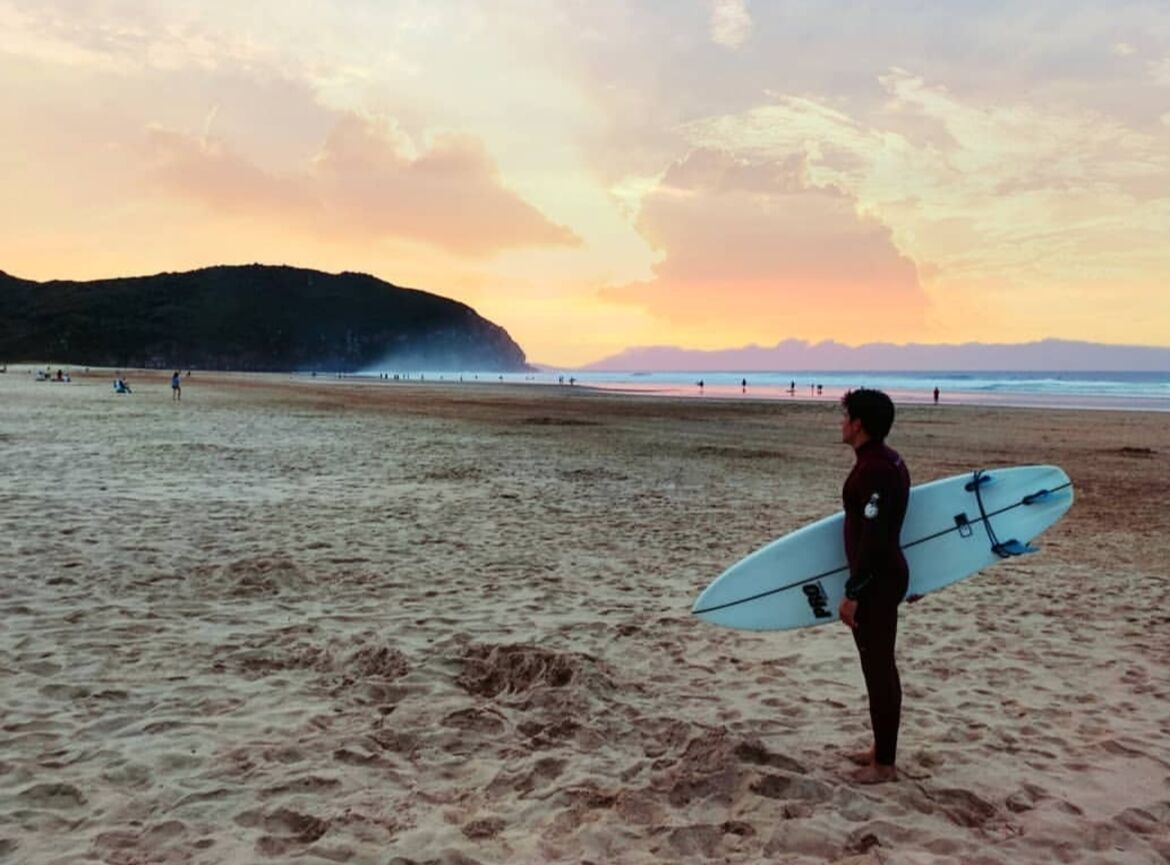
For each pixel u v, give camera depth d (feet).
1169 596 22.12
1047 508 12.84
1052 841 9.73
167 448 49.32
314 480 38.70
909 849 9.46
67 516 27.45
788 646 17.37
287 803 10.12
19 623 16.80
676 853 9.29
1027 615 20.13
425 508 32.37
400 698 13.82
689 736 12.47
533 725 12.90
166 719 12.50
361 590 20.52
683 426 87.97
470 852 9.18
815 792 10.64
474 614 18.79
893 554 10.52
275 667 15.11
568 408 121.80
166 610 18.21
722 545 27.35
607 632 17.80
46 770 10.75
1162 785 11.32
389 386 233.76
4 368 305.32
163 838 9.26
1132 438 75.15
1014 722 13.51
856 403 10.63
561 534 28.37
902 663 16.46
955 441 70.33
